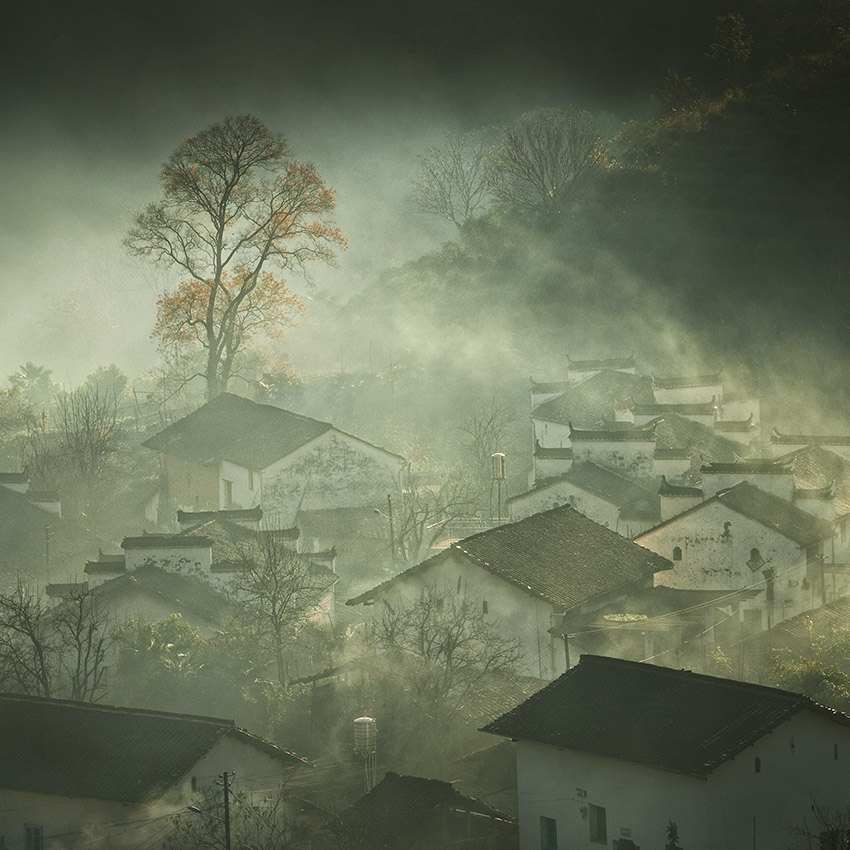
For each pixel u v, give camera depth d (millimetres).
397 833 66812
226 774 62844
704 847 62062
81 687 84750
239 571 94750
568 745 66688
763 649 95125
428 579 94500
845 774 67750
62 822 65688
